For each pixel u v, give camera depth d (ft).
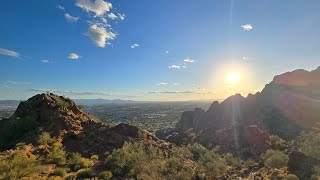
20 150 99.19
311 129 261.03
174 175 105.09
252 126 249.75
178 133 380.37
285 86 362.53
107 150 120.37
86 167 98.63
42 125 133.08
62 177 85.40
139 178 92.68
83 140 124.57
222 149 252.21
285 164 151.74
